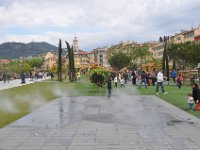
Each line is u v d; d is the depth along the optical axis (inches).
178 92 1173.7
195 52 2711.6
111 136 428.8
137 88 1441.9
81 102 876.0
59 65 2583.7
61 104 832.3
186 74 1823.3
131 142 392.8
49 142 397.7
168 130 467.2
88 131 464.8
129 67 4628.4
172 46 3186.5
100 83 1277.1
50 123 537.3
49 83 2202.3
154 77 1609.3
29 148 369.4
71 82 2335.1
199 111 663.8
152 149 358.6
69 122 545.6
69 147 370.6
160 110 686.5
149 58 5580.7
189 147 366.3
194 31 4357.8
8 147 374.9
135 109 709.3
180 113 637.9
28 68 5324.8
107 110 700.0
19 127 501.4
